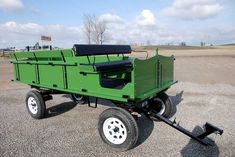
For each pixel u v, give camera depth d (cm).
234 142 436
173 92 852
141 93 407
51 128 522
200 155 392
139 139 455
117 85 495
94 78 425
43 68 532
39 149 423
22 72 606
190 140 447
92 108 668
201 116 579
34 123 555
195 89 900
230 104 678
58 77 498
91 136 477
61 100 759
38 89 598
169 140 449
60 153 407
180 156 390
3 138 471
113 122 414
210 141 413
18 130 513
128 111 411
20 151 416
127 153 404
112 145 414
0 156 399
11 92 920
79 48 479
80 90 455
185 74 1343
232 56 2638
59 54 530
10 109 677
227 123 531
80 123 551
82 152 410
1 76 1401
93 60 642
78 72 449
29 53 587
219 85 977
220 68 1587
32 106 586
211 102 702
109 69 460
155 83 466
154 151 408
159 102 548
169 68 543
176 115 589
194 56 2728
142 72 403
